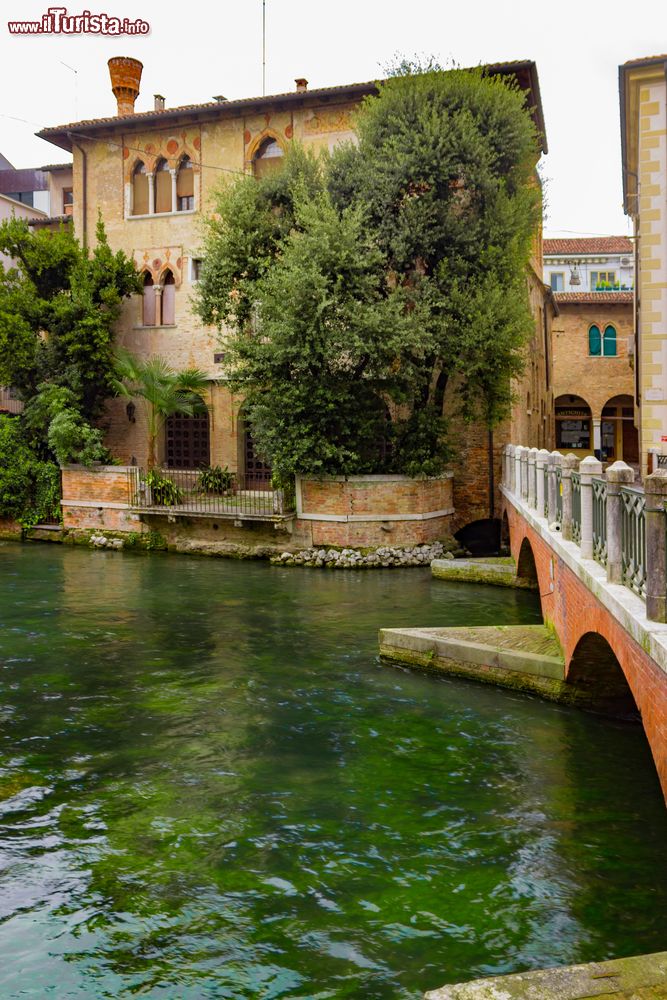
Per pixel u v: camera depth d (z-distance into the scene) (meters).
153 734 10.41
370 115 23.55
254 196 24.19
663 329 19.42
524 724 10.59
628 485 7.70
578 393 44.62
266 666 13.38
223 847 7.51
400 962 5.85
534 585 19.56
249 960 5.90
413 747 9.88
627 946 5.98
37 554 25.75
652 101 19.22
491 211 22.73
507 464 23.39
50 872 7.11
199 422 30.91
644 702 6.32
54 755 9.73
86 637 15.30
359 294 22.17
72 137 31.78
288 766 9.36
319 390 22.39
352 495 23.41
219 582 20.84
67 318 28.94
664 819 7.99
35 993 5.58
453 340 22.36
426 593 19.19
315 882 6.90
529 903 6.55
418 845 7.50
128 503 26.78
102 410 30.48
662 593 6.23
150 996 5.56
